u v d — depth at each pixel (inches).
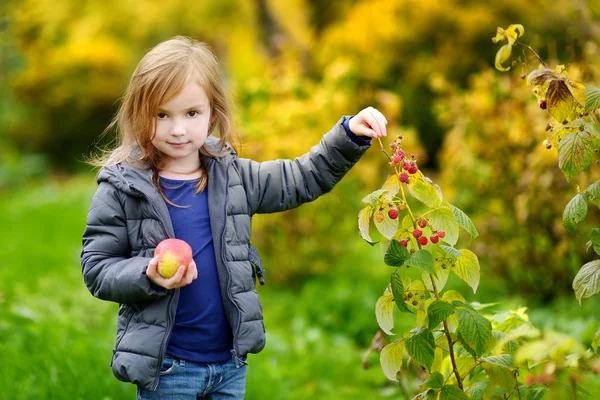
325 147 114.0
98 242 106.0
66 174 764.6
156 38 592.7
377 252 348.2
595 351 99.7
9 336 182.1
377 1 529.3
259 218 305.7
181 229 108.0
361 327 255.9
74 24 531.5
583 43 185.6
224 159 113.6
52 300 255.3
